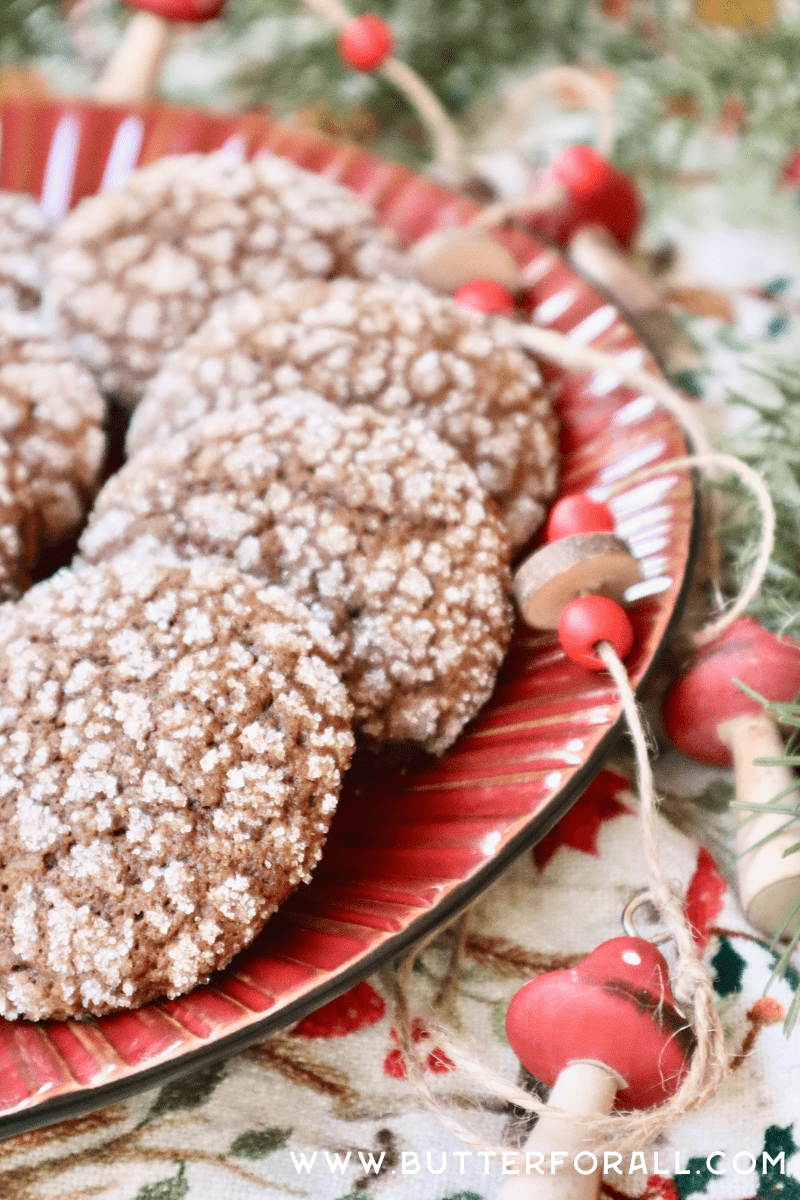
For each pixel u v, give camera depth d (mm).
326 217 431
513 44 496
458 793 373
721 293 473
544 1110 340
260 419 389
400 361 404
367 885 364
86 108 456
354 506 380
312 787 358
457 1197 353
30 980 345
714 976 371
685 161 489
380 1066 365
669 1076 346
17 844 349
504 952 376
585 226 455
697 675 385
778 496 400
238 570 379
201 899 348
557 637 387
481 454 403
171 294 421
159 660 359
